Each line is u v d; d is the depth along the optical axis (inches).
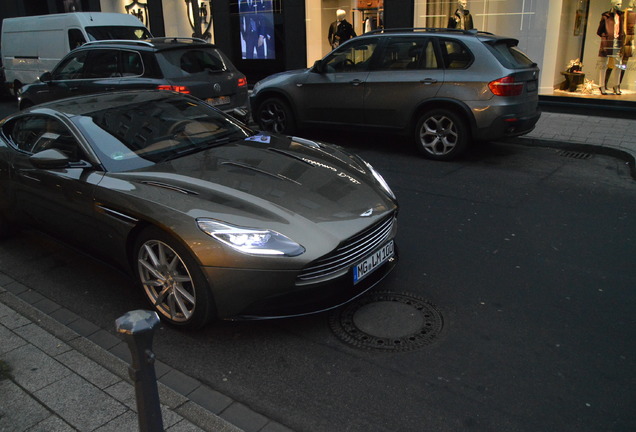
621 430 107.6
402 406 115.1
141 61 325.7
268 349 136.3
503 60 289.6
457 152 301.7
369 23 498.9
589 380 122.3
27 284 175.8
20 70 547.8
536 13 430.6
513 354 131.8
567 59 434.0
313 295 135.2
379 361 130.1
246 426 110.5
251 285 129.9
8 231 210.5
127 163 162.2
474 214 225.5
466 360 129.7
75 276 181.0
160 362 132.5
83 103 189.8
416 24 474.6
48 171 170.9
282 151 176.1
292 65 556.4
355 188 157.5
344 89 331.0
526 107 298.0
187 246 131.6
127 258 153.6
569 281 167.9
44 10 794.2
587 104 419.5
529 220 218.2
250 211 136.0
